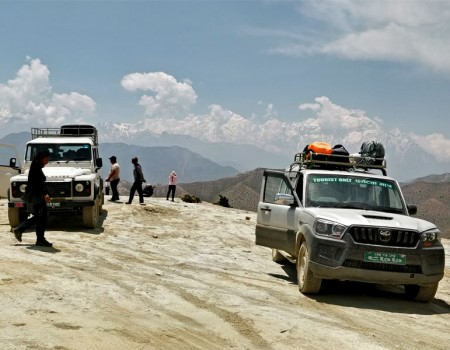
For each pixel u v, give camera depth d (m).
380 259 7.27
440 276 7.50
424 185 180.25
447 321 6.80
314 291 7.87
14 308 5.49
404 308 7.44
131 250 11.76
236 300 6.95
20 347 4.20
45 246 10.65
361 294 8.23
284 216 9.15
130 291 7.00
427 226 7.68
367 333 5.74
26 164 15.25
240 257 12.34
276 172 10.07
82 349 4.34
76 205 14.02
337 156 9.39
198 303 6.63
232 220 20.31
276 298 7.44
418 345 5.43
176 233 15.60
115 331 4.98
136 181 20.55
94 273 8.16
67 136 16.88
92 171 15.61
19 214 13.62
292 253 8.84
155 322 5.52
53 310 5.55
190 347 4.77
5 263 8.05
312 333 5.55
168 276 8.69
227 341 5.07
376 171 9.76
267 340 5.21
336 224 7.50
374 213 8.01
